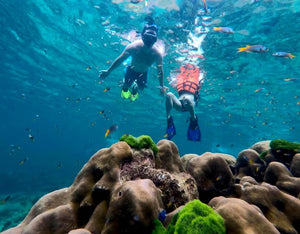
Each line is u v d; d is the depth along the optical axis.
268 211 2.33
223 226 1.62
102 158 2.48
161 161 2.94
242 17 9.98
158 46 12.95
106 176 2.23
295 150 3.57
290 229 2.17
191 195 2.53
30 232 1.92
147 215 1.68
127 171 2.31
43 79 26.16
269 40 11.23
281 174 3.04
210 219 1.60
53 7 12.67
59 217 2.07
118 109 32.91
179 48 12.76
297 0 8.62
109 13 11.77
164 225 1.90
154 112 29.67
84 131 65.31
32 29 15.82
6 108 49.56
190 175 2.83
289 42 11.12
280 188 2.91
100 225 1.93
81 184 2.38
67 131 73.44
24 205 14.20
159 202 1.99
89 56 17.86
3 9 14.25
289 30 10.31
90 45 15.98
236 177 3.96
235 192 2.84
